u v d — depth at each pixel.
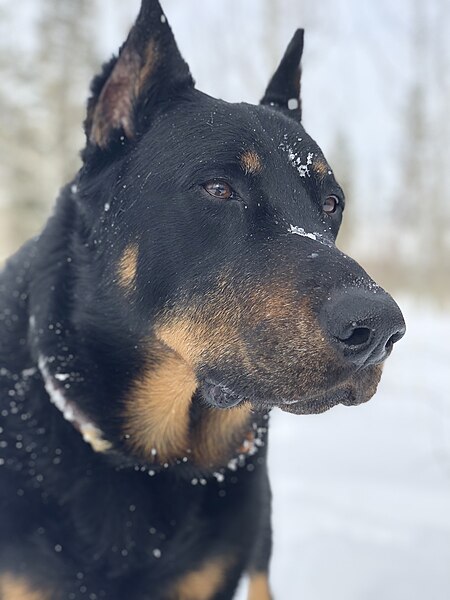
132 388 0.46
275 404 0.40
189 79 0.49
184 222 0.44
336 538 0.72
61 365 0.46
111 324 0.46
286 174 0.44
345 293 0.37
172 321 0.44
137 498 0.46
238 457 0.49
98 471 0.46
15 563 0.45
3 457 0.46
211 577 0.49
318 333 0.37
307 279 0.39
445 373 1.49
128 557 0.46
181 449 0.47
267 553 0.59
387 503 0.80
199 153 0.44
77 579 0.45
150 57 0.47
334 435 1.07
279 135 0.46
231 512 0.49
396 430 1.08
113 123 0.47
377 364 0.40
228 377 0.41
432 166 3.83
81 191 0.48
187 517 0.47
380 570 0.65
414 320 2.61
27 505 0.45
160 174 0.45
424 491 0.83
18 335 0.49
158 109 0.47
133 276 0.45
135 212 0.45
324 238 0.42
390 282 4.09
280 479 0.88
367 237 5.56
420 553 0.68
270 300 0.39
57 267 0.48
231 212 0.43
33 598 0.45
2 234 3.26
